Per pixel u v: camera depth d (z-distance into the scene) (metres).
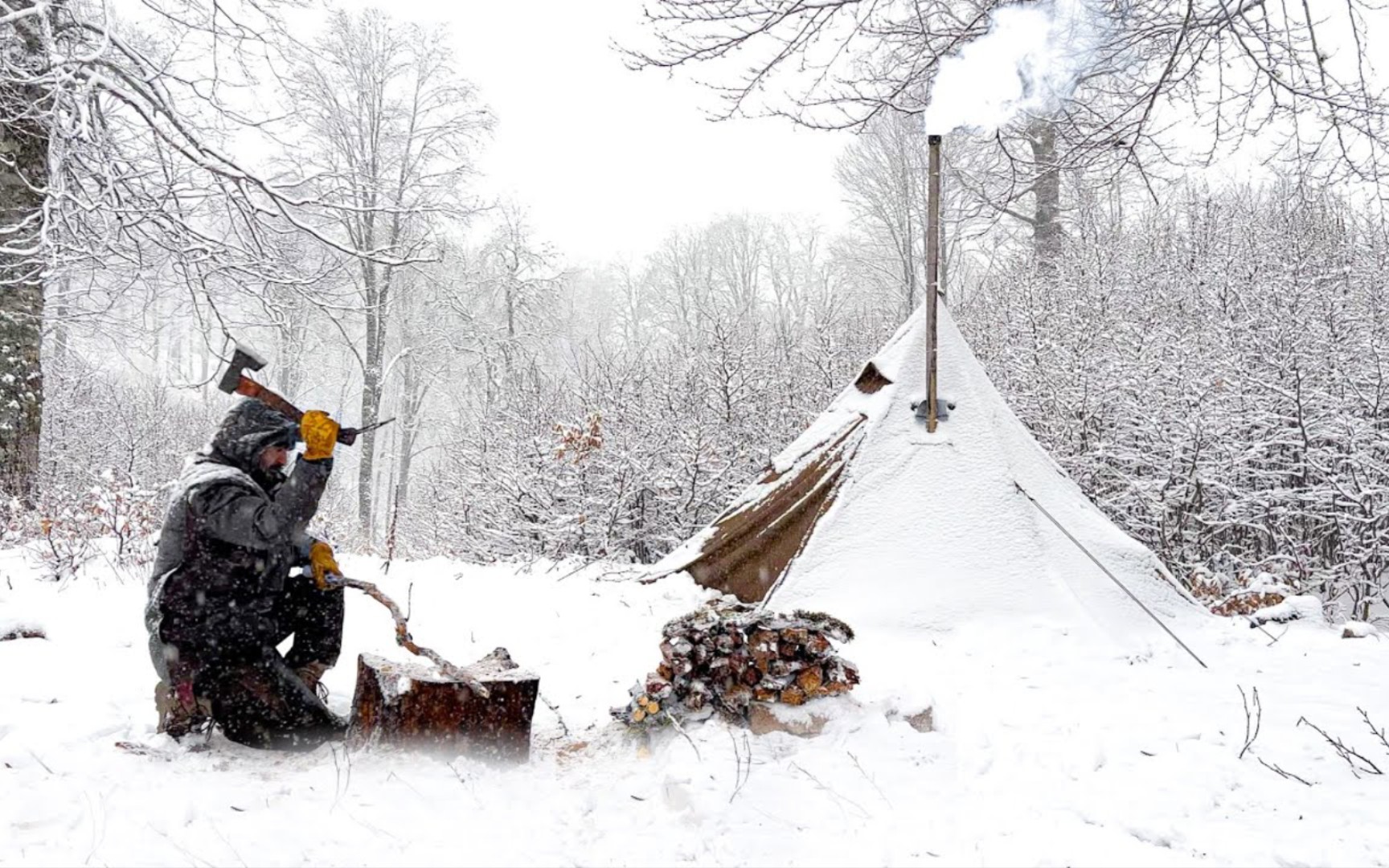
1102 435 11.16
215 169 9.84
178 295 13.18
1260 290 11.82
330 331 28.03
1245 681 4.84
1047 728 3.98
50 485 10.53
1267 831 3.01
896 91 6.86
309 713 3.58
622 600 6.07
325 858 2.65
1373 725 3.99
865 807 3.14
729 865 2.73
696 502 11.28
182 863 2.55
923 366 6.76
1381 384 9.63
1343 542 9.73
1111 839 2.95
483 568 7.42
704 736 3.63
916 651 5.27
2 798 2.88
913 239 28.27
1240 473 10.45
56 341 16.83
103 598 5.81
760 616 3.88
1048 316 13.07
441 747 3.37
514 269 30.52
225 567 3.47
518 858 2.71
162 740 3.46
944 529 6.08
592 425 10.86
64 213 9.23
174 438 21.38
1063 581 5.89
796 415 13.05
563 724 3.91
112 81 9.86
